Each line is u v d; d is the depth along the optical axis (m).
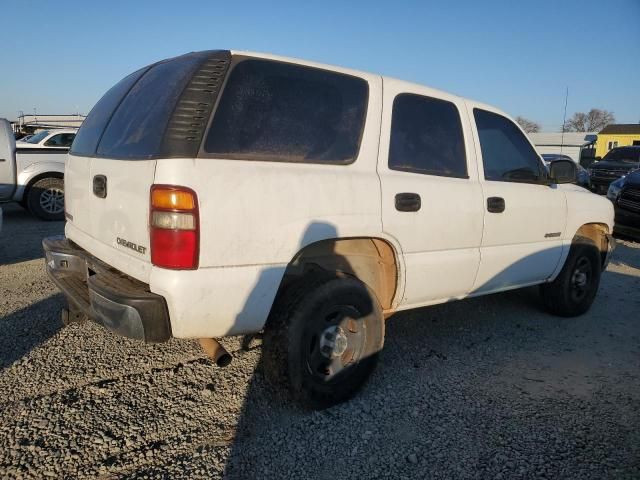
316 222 2.81
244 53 2.73
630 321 4.97
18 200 9.57
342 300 2.98
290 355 2.82
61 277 3.35
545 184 4.42
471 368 3.74
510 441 2.82
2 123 9.23
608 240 5.24
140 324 2.44
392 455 2.66
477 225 3.72
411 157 3.40
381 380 3.47
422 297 3.51
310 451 2.67
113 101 3.36
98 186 2.97
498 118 4.13
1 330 4.02
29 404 2.97
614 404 3.27
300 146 2.84
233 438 2.75
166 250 2.41
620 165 17.59
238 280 2.55
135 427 2.80
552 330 4.62
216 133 2.55
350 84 3.12
